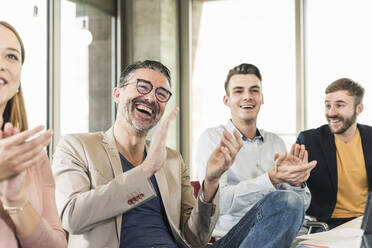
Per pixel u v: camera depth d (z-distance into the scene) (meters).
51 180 1.36
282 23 5.14
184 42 5.50
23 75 3.64
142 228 1.69
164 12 5.14
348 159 2.70
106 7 4.85
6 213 1.18
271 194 1.66
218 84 5.41
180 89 5.49
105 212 1.52
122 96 1.81
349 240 1.61
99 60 4.68
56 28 3.96
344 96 2.71
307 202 2.41
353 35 4.82
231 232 1.78
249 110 2.49
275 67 5.15
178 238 1.76
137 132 1.79
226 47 5.38
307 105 5.04
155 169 1.55
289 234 1.62
